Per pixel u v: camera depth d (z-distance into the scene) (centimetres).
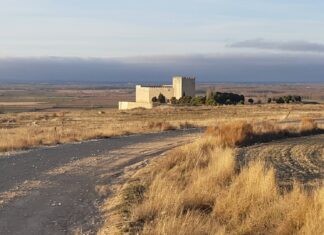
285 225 1002
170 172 1742
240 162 2094
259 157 2372
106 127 4678
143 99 12838
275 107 9300
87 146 2903
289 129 3806
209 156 2016
